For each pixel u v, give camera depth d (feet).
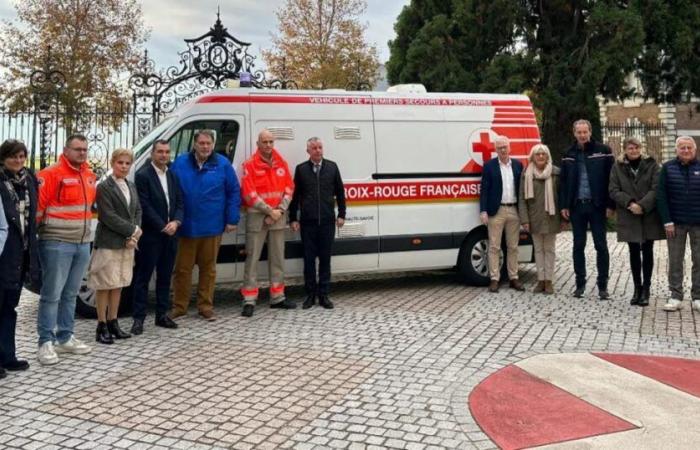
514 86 54.60
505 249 29.78
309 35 97.45
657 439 12.43
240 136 25.38
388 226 27.55
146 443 12.53
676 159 23.94
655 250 41.75
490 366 17.39
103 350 19.25
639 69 61.05
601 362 17.62
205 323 22.75
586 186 26.27
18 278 16.40
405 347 19.34
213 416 13.94
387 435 12.91
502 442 12.48
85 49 85.61
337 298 27.32
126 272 20.20
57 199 17.83
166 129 24.66
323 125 26.66
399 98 28.22
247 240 24.11
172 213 21.61
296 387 15.80
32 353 18.94
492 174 28.02
